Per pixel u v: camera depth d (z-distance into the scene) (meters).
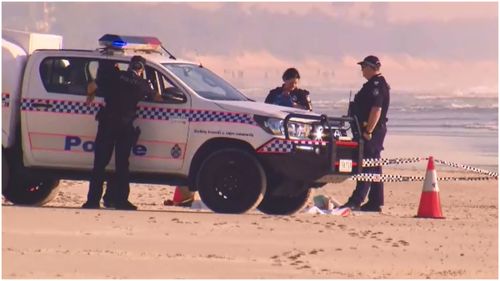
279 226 54.16
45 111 60.78
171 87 60.06
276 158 58.91
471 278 44.84
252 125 59.00
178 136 59.69
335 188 87.19
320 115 60.16
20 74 61.34
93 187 60.03
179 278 42.94
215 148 59.66
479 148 139.12
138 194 76.62
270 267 45.31
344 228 54.31
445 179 89.81
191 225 53.59
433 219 60.47
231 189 59.09
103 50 60.81
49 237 49.50
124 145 59.56
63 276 42.50
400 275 44.88
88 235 50.34
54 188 66.00
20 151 61.47
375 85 66.50
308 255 47.91
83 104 60.47
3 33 62.50
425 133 168.00
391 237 52.53
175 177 60.06
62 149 60.81
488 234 54.47
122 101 59.12
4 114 60.94
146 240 49.72
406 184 91.88
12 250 46.53
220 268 44.81
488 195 84.94
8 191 65.56
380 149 67.06
